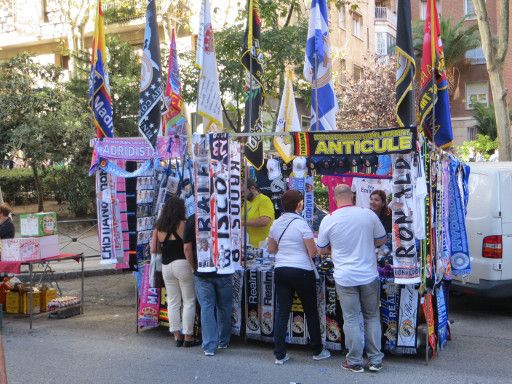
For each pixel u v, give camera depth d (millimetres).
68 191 20203
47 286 9430
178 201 6898
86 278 12695
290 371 5977
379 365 5934
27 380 5793
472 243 8430
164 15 19281
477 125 32906
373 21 35312
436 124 7078
